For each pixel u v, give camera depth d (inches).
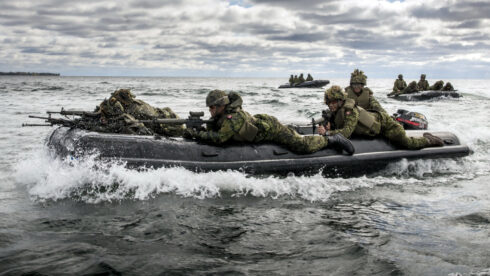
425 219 150.6
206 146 201.5
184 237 129.1
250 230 136.6
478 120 510.6
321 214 156.0
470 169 254.8
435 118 533.3
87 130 198.2
